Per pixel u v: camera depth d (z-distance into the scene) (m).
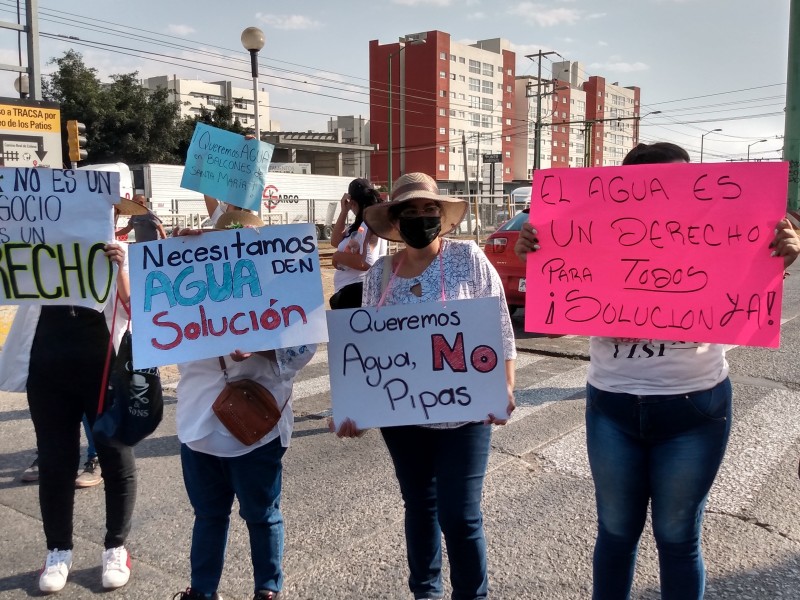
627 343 2.34
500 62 80.56
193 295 2.61
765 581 3.04
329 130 84.94
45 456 3.10
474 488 2.53
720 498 3.87
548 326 2.46
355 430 2.56
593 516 3.73
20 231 2.96
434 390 2.53
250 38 13.18
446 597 3.01
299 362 2.73
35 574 3.25
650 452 2.30
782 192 2.23
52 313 3.09
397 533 3.59
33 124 9.77
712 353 2.28
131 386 2.88
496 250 9.40
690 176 2.32
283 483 4.27
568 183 2.46
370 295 2.75
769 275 2.23
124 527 3.16
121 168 5.05
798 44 9.13
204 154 4.40
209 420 2.62
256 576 2.74
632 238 2.38
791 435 4.84
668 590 2.29
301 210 36.09
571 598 2.97
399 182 2.62
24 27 10.65
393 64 73.69
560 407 5.73
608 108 102.31
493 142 80.88
